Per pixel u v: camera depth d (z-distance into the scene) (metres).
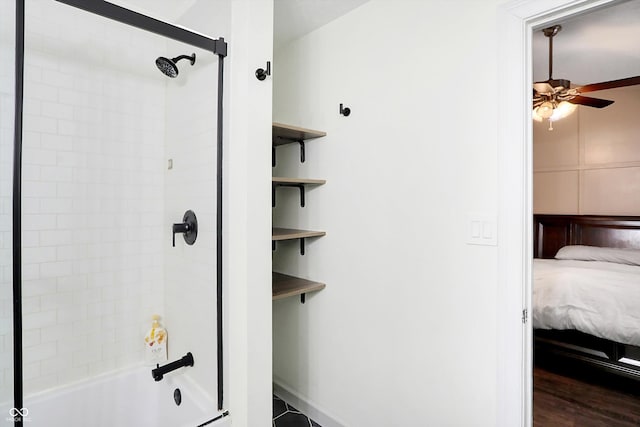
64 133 1.80
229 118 1.60
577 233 3.79
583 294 2.56
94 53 1.88
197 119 1.80
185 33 1.50
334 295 2.05
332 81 2.04
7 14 1.49
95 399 1.86
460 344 1.50
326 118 2.08
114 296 1.98
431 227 1.60
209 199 1.72
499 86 1.35
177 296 2.00
